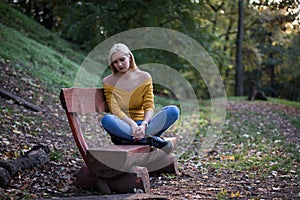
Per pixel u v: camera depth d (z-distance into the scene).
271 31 27.47
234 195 4.77
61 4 20.16
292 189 5.07
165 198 4.50
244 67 32.12
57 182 5.10
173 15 18.12
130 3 17.30
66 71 14.50
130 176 4.79
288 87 33.62
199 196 4.76
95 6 17.77
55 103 10.63
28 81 11.19
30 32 18.28
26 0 23.19
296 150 7.71
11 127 7.26
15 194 4.52
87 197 4.35
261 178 5.68
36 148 5.81
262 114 14.91
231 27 31.70
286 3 8.75
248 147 8.30
